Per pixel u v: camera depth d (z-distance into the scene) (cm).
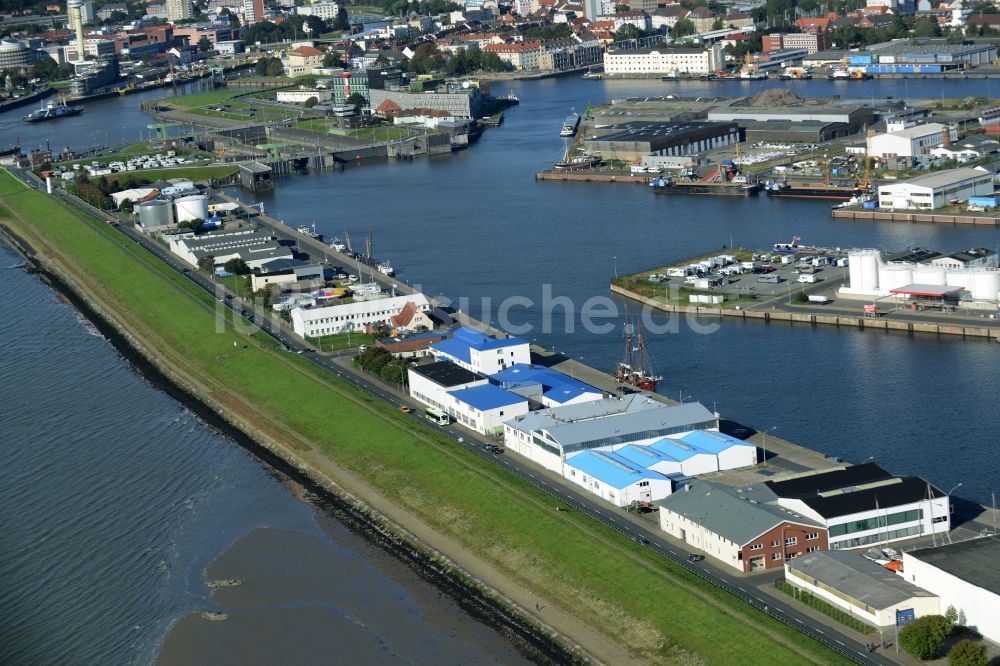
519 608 16400
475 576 17288
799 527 16425
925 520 16962
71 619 17038
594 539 17225
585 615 15988
